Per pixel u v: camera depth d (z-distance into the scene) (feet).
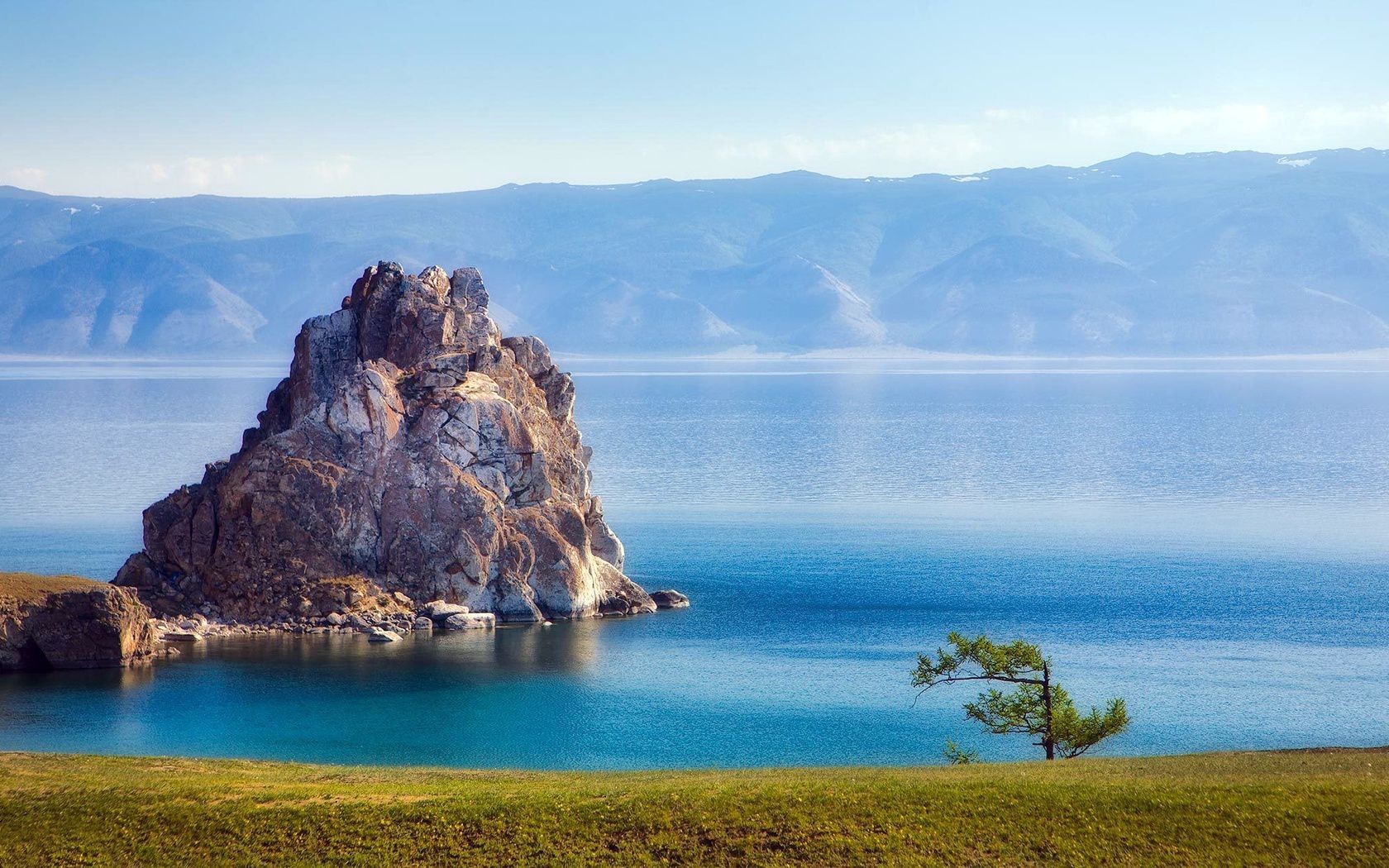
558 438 535.60
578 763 326.24
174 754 328.08
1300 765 252.21
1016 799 238.27
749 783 254.88
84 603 413.80
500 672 416.46
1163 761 263.70
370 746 338.95
